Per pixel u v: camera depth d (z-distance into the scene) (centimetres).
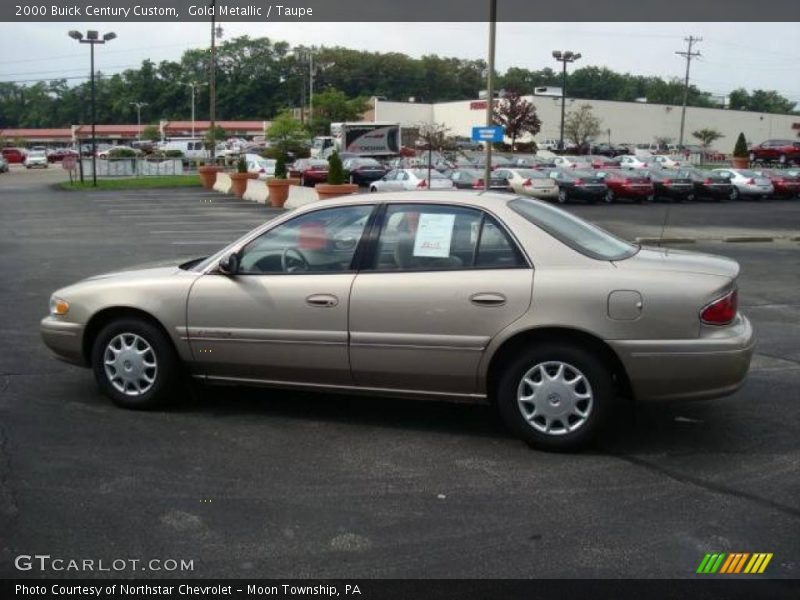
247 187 3503
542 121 8125
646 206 3419
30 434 544
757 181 3750
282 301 546
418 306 517
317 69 13525
